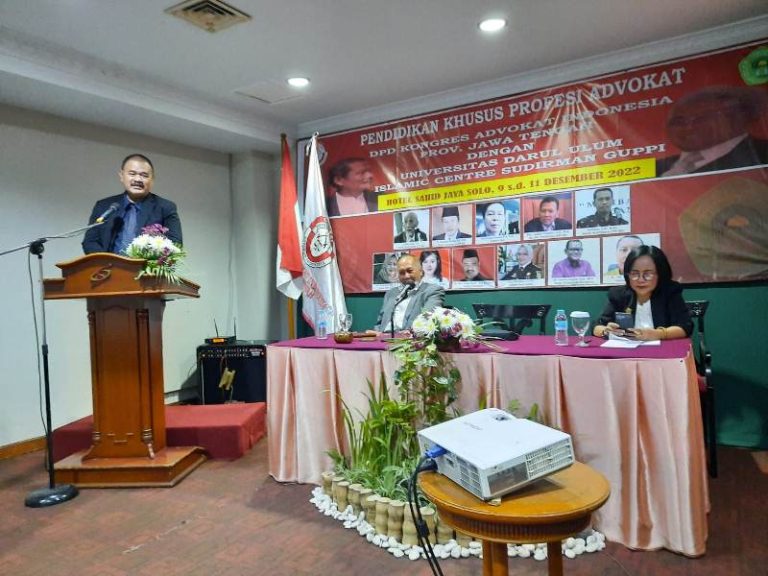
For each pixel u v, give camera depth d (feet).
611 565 6.24
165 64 11.88
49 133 12.77
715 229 11.00
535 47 11.46
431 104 14.23
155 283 8.58
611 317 9.46
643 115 11.64
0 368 11.68
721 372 11.03
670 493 6.35
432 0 9.48
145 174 10.18
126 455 9.46
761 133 10.56
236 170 17.25
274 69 12.29
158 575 6.36
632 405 6.43
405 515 6.82
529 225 13.01
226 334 17.11
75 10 9.45
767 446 10.63
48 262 12.67
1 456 11.41
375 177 15.20
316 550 6.88
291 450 9.20
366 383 8.30
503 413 4.55
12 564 6.71
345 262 15.74
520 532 3.49
